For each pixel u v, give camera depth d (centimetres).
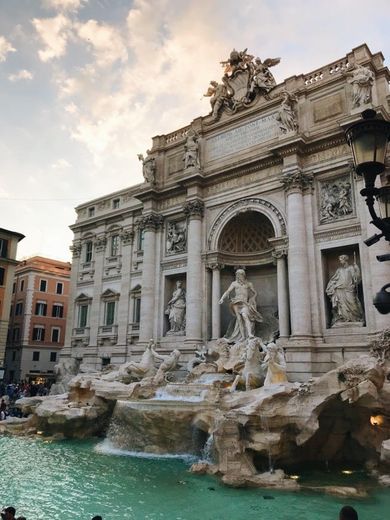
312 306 2609
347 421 1797
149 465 1700
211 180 3309
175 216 3569
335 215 2688
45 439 2267
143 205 3794
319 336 2545
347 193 2681
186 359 3002
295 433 1673
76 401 2547
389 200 729
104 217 4297
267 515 1170
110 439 2094
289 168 2814
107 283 4119
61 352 4259
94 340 4012
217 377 2486
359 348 2370
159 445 1916
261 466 1630
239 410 1669
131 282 3900
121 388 2336
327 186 2770
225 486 1423
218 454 1617
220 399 1953
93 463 1734
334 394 1683
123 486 1419
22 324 6006
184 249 3431
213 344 2861
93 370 3612
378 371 1705
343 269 2586
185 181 3366
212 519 1136
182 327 3303
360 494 1338
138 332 3688
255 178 3080
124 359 3716
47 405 2464
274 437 1603
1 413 2805
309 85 2980
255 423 1634
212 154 3422
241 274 3036
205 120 3572
